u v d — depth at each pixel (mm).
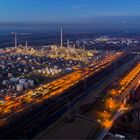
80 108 142000
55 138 107312
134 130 119625
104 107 145000
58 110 140750
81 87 185500
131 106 148750
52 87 184000
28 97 161750
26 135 111750
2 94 167000
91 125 119938
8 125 121438
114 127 120250
